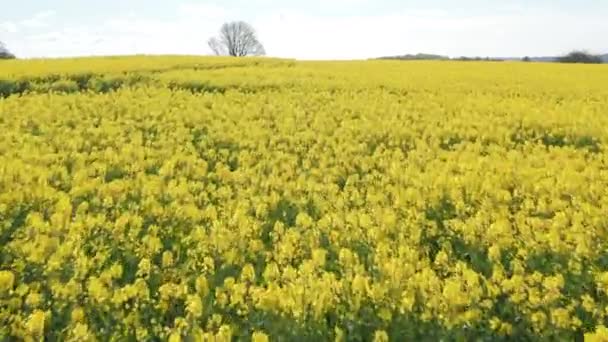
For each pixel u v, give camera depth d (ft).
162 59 127.24
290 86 82.02
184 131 48.03
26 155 36.42
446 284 17.81
